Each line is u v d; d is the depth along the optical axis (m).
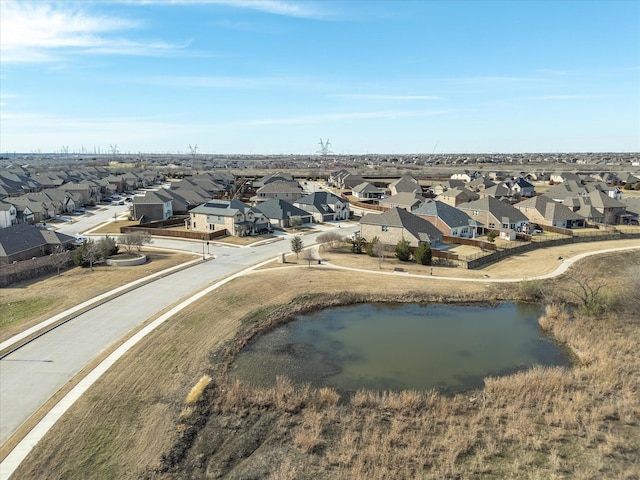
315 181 180.25
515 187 119.69
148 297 42.41
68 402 25.00
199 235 71.25
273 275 50.28
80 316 37.56
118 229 79.81
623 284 47.47
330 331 37.91
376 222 66.88
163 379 28.08
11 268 47.56
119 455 21.16
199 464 21.03
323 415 24.92
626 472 20.44
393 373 30.58
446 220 69.12
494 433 23.53
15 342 32.44
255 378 29.53
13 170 175.50
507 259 60.12
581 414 24.89
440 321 40.41
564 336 36.28
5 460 20.36
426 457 21.53
